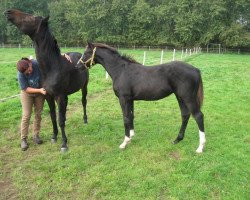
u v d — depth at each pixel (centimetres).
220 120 735
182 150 554
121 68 562
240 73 1584
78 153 558
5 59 2345
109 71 574
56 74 546
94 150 569
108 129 676
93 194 434
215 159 522
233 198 413
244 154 542
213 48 4294
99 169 496
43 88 560
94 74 1434
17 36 5278
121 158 533
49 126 705
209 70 1658
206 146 574
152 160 523
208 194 426
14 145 604
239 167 495
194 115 536
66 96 591
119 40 4872
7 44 5328
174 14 4494
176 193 427
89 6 4906
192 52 3641
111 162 520
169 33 4650
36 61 581
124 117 564
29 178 478
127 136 568
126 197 422
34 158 540
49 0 5675
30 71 550
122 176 473
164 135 636
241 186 441
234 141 601
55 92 556
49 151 575
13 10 514
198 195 422
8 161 539
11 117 754
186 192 431
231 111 812
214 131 654
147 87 541
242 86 1175
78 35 5094
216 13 4081
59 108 568
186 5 4306
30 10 5594
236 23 4216
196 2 4253
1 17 5262
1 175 490
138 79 546
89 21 4897
